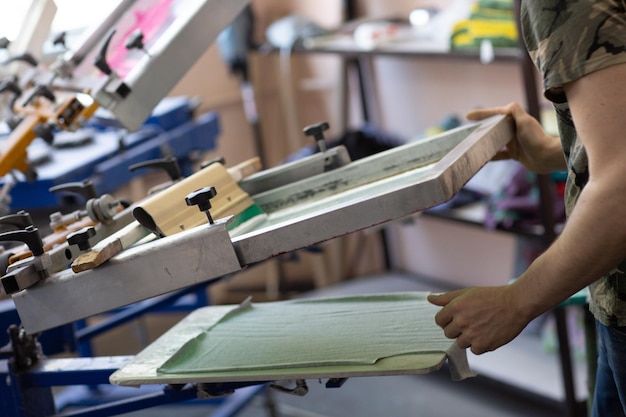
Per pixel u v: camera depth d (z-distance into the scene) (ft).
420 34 10.49
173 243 3.90
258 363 4.22
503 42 8.80
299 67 13.69
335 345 4.31
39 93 6.27
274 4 13.64
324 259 13.43
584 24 3.45
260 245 3.81
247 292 13.60
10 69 7.79
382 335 4.34
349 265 13.48
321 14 13.07
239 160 13.85
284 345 4.43
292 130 13.42
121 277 4.02
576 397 8.83
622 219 3.36
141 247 4.00
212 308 5.27
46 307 4.22
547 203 8.47
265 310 5.12
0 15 10.56
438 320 3.96
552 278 3.62
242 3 5.57
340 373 3.94
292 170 5.28
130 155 8.34
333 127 13.37
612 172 3.36
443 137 4.94
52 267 4.32
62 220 5.21
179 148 8.89
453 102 11.58
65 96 6.47
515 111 5.12
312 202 5.07
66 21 11.30
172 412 10.38
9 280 4.12
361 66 12.61
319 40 11.58
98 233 4.86
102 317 12.05
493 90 10.95
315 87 13.34
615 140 3.37
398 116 12.51
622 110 3.35
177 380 4.23
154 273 3.96
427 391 10.36
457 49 9.23
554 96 3.71
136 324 9.36
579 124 3.49
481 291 3.86
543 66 3.59
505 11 8.93
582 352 9.59
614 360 4.22
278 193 5.18
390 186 4.66
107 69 5.32
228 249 3.82
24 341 5.16
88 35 6.36
